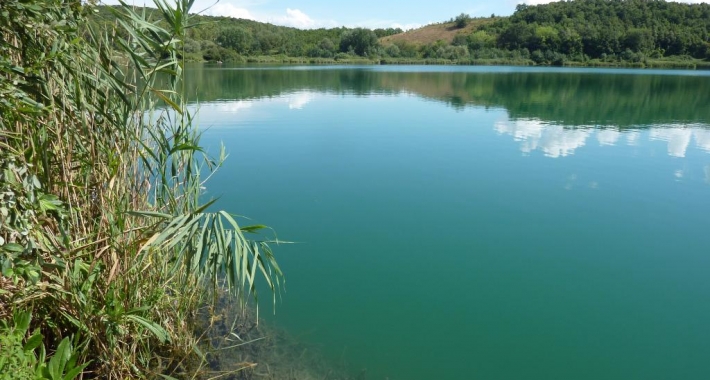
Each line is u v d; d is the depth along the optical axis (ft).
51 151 10.28
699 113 60.95
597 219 23.81
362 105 61.98
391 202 25.44
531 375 13.08
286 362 13.21
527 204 25.71
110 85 10.22
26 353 8.63
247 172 30.09
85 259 11.02
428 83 102.01
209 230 10.60
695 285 17.60
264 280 17.35
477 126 47.85
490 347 14.15
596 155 36.73
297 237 20.92
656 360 13.66
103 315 10.62
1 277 9.56
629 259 19.56
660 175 31.60
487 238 21.30
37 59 9.66
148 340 12.44
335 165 32.19
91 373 11.27
